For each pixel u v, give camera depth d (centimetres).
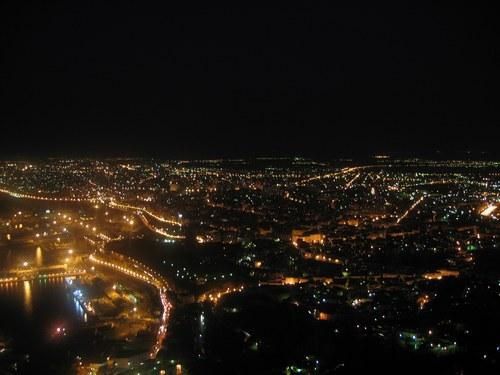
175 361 19862
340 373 18475
